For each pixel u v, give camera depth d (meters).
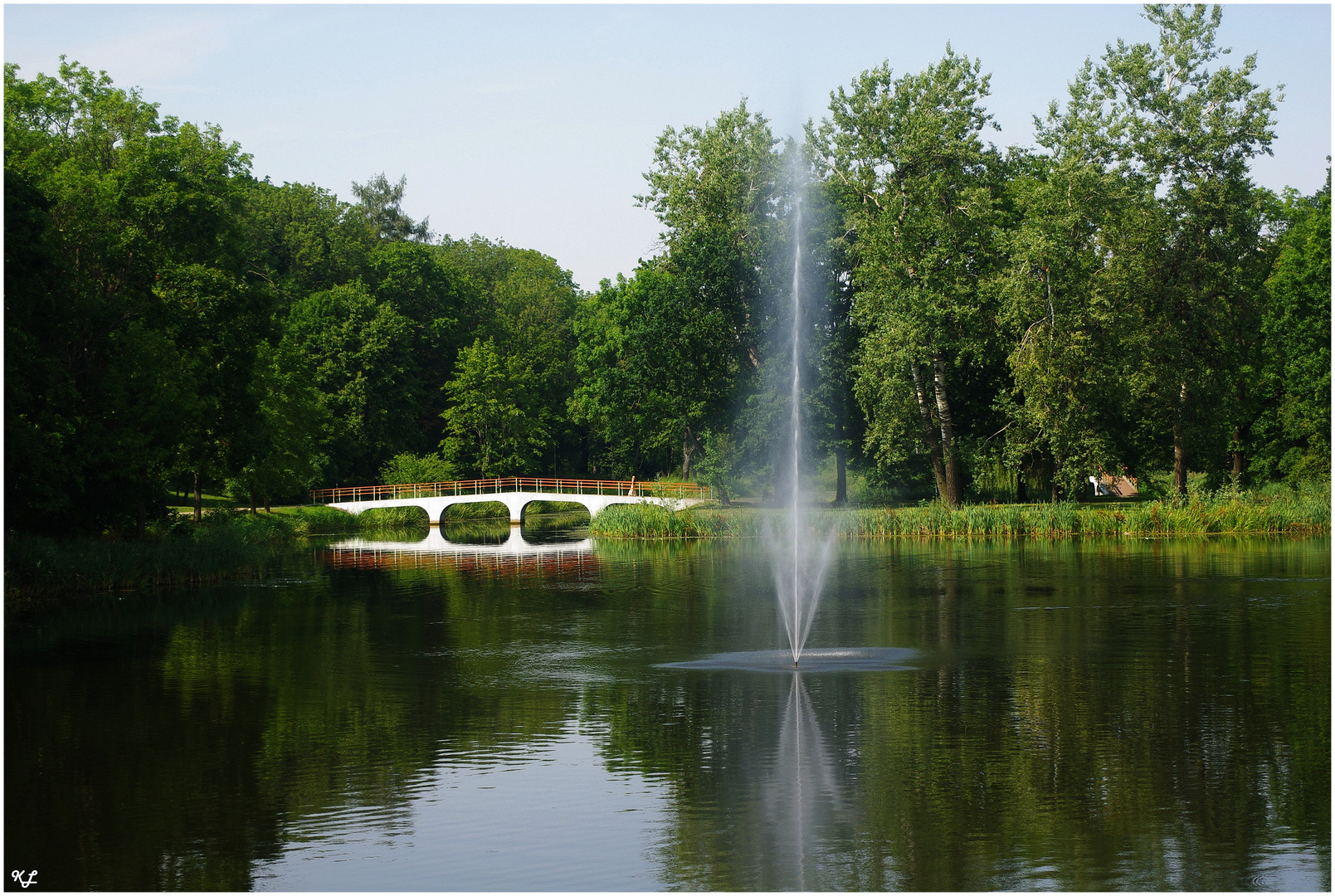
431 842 11.64
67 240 35.78
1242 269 50.88
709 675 19.67
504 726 16.22
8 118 37.56
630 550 48.78
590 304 83.31
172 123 41.19
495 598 31.45
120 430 34.53
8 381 30.12
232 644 23.70
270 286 45.03
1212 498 49.31
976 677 19.12
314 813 12.58
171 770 14.23
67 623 26.95
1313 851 11.02
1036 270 49.56
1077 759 14.12
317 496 75.31
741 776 13.66
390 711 17.25
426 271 92.06
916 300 49.41
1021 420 51.00
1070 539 46.69
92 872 10.96
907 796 12.80
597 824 12.09
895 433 51.38
